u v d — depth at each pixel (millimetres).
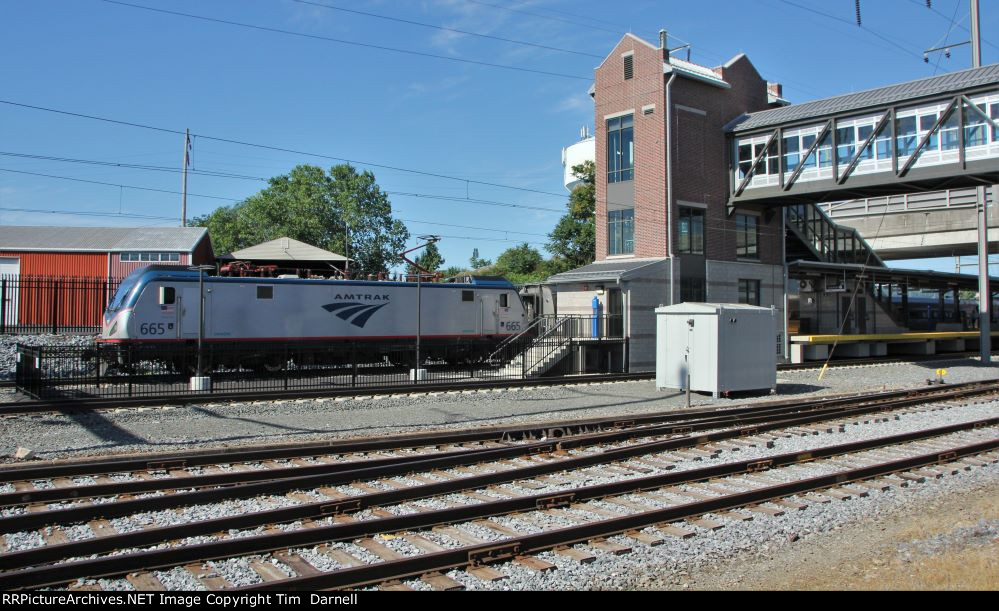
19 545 7637
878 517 9469
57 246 40406
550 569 7129
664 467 11938
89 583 6496
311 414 17516
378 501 9250
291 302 26875
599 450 13477
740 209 33562
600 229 32719
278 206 70938
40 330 31969
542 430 15023
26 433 14383
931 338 42906
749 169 32094
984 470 12172
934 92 26953
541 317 30203
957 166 26688
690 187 31016
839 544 8336
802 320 37500
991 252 49719
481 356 30406
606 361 29156
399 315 29031
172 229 45594
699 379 22641
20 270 39750
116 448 13164
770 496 9938
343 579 6512
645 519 8516
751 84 34250
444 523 8438
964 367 34125
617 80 31969
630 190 31484
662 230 30109
